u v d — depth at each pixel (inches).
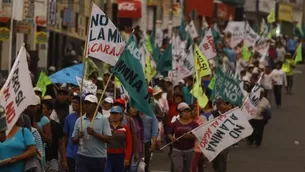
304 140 1619.1
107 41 898.7
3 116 631.2
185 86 1488.7
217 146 1003.3
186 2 3683.6
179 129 988.6
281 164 1312.7
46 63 2031.3
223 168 1050.7
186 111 988.6
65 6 2225.6
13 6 1444.4
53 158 857.5
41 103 877.2
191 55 1501.0
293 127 1800.0
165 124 1384.1
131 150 917.2
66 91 1001.5
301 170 1258.6
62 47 2250.2
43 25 1813.5
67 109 1000.2
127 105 1051.9
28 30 1628.9
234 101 1214.3
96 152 833.5
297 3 5177.2
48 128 834.8
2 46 1747.0
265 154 1412.4
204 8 3828.7
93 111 834.8
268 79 2071.9
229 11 4185.5
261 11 4574.3
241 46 2524.6
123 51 874.1
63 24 2215.8
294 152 1456.7
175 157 991.0
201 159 1067.3
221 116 999.6
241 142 1549.0
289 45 3361.2
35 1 1749.5
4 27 1438.2
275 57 2664.9
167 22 3221.0
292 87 2588.6
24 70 654.5
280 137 1638.8
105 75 1336.1
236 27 2571.4
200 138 999.6
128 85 882.1
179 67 1531.7
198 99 1189.1
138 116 987.9
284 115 1991.9
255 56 2480.3
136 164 956.0
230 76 1209.4
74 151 892.0
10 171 677.9
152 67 1362.0
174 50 1811.0
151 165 1224.8
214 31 2482.8
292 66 2429.9
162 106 1350.9
